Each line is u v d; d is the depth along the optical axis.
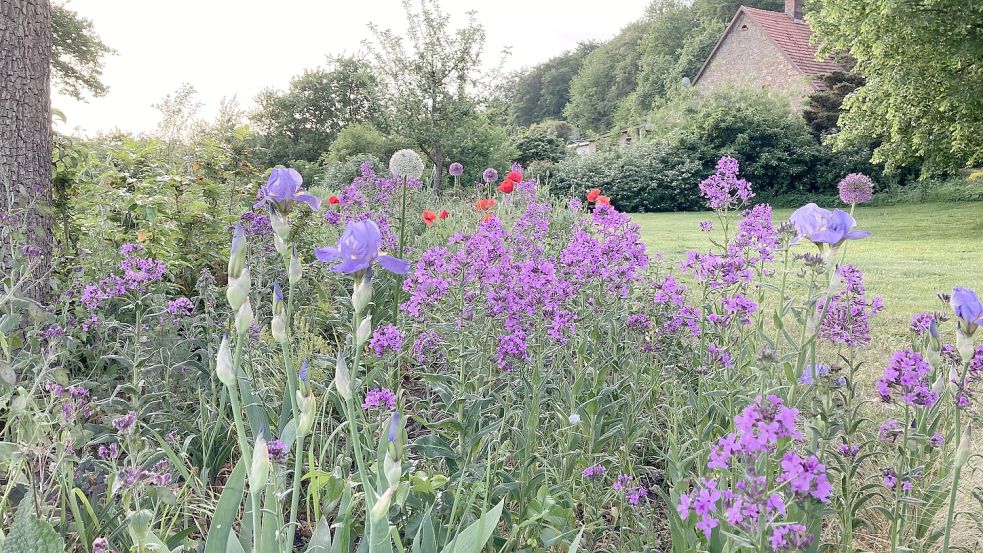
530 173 15.06
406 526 2.56
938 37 16.95
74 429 2.67
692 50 56.62
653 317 4.40
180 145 9.14
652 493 3.57
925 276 9.75
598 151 29.00
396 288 5.09
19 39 4.28
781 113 28.25
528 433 3.26
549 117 86.25
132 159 5.97
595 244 4.16
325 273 5.29
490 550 2.70
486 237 4.66
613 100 71.31
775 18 35.94
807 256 2.79
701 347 3.93
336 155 25.56
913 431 2.81
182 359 3.83
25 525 1.92
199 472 3.30
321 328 5.16
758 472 2.00
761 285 3.95
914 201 25.20
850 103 20.23
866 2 18.05
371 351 3.58
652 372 4.06
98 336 3.92
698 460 2.74
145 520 1.90
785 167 27.28
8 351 2.97
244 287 1.68
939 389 2.55
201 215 5.99
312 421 1.86
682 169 26.39
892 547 2.65
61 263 4.73
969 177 25.50
